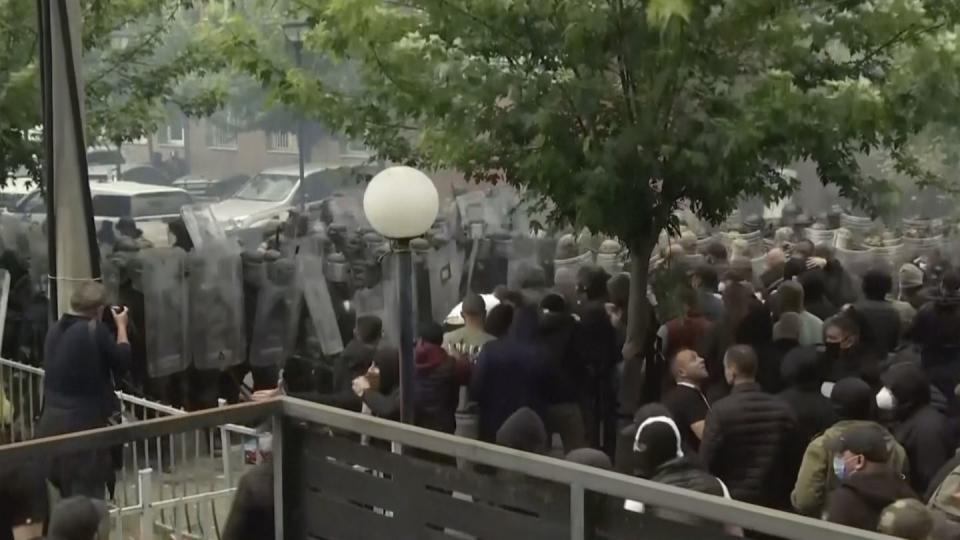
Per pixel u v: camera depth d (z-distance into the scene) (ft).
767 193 27.22
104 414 24.04
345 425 15.21
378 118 30.96
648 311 27.86
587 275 29.76
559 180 25.54
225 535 17.19
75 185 25.59
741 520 10.80
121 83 41.16
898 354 26.96
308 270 38.78
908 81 24.88
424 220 21.11
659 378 27.86
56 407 23.61
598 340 27.55
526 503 13.17
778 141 24.80
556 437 25.35
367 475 15.28
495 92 25.98
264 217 45.62
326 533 15.90
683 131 24.54
